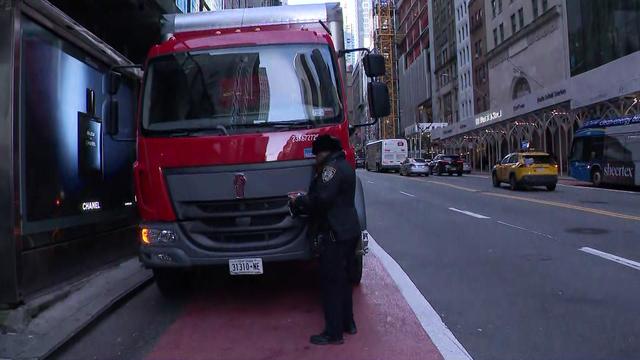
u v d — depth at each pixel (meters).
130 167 9.41
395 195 23.11
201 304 6.69
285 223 5.74
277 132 5.81
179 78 6.11
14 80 5.89
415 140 85.00
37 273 6.24
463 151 59.09
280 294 7.05
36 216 6.33
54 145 6.85
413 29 98.06
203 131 5.85
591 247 9.84
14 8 5.90
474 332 5.46
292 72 6.13
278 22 7.42
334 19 7.41
